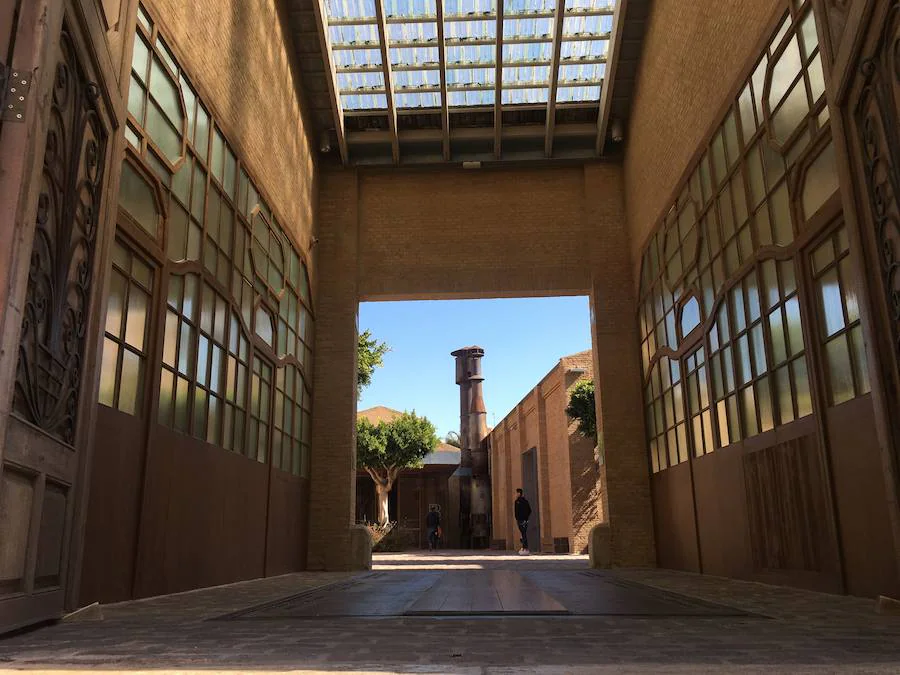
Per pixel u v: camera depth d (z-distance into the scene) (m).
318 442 13.23
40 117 3.20
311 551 12.72
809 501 6.69
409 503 42.94
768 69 7.49
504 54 13.27
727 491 8.98
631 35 12.74
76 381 4.21
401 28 12.66
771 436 7.57
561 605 5.11
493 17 12.34
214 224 8.38
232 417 8.91
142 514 6.20
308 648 2.99
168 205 6.93
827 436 6.33
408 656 2.74
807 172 6.67
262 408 10.26
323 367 13.57
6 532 3.13
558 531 23.53
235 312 9.05
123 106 5.02
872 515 5.62
